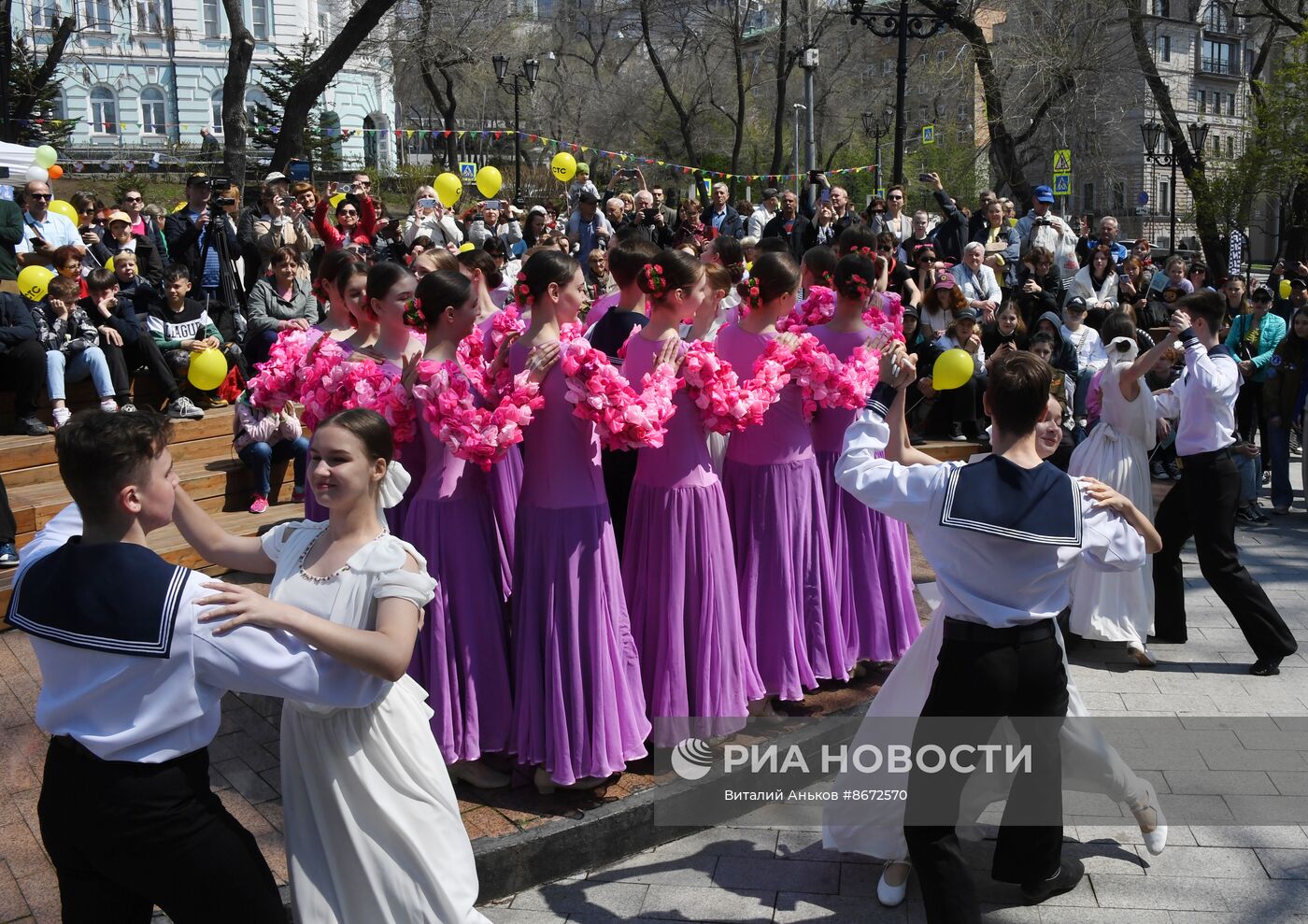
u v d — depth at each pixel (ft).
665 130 147.95
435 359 13.12
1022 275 32.94
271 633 8.63
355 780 9.29
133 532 8.65
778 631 15.40
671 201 64.59
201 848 8.55
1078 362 30.04
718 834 13.74
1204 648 20.06
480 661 13.52
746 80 141.38
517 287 13.34
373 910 9.39
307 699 8.76
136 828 8.33
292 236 30.60
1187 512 19.36
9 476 22.99
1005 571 10.62
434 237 36.73
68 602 8.31
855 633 16.58
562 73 149.07
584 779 13.44
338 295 16.44
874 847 12.13
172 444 24.85
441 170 103.76
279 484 24.59
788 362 14.89
